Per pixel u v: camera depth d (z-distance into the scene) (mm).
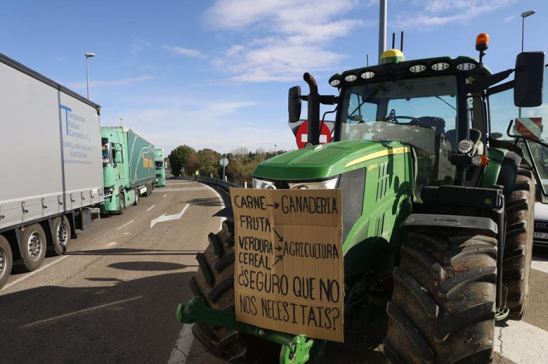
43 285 6906
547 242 7820
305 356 2701
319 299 2641
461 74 4035
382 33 9336
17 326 5125
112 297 6152
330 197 2559
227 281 3074
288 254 2713
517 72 3508
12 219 7219
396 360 2574
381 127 4332
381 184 3258
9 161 7164
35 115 8180
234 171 34188
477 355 2412
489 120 5531
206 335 3105
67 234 9797
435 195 3346
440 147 4094
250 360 3010
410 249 2840
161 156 39844
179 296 6109
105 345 4520
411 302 2641
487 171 4230
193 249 9555
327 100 4676
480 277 2607
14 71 7410
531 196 4512
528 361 3889
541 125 9219
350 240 2904
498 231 3199
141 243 10547
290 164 2916
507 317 4113
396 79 4324
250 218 2855
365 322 4242
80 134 10664
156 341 4578
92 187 11547
